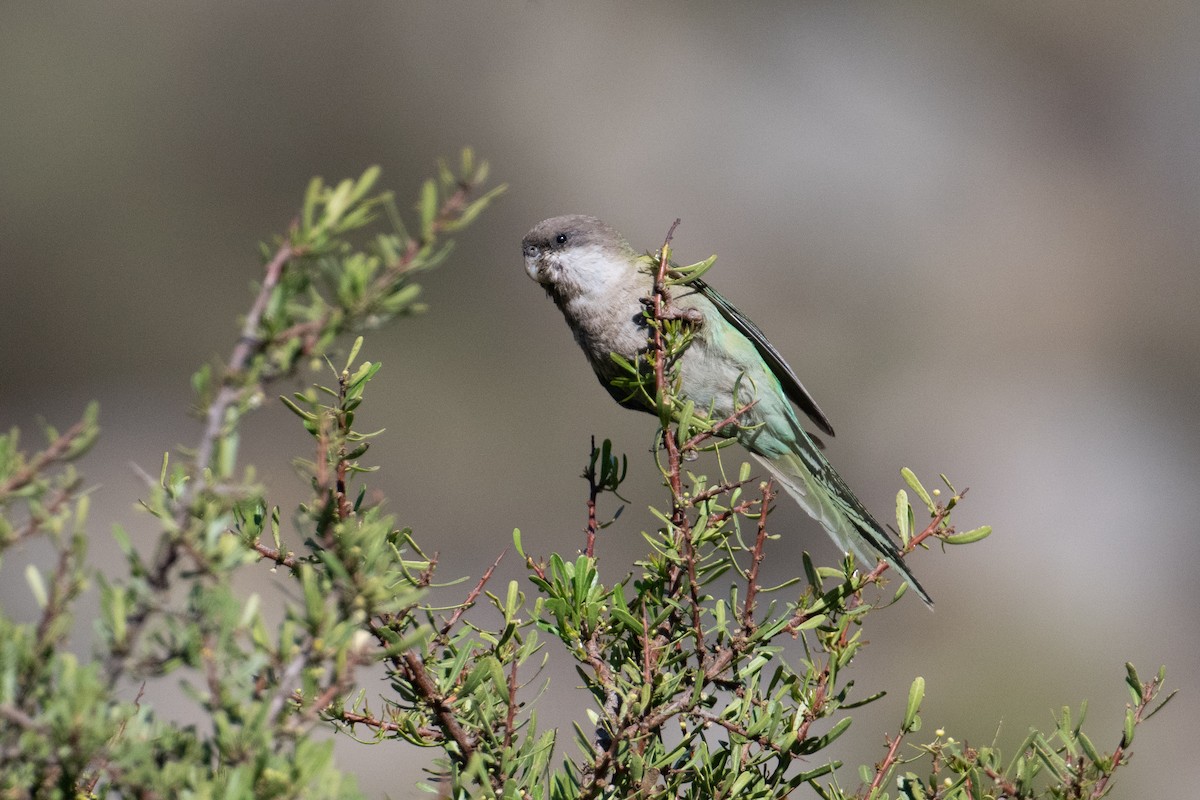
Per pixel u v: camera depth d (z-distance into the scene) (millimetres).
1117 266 19609
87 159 17734
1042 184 20141
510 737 3090
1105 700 12148
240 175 18500
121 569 12352
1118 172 20375
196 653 2012
